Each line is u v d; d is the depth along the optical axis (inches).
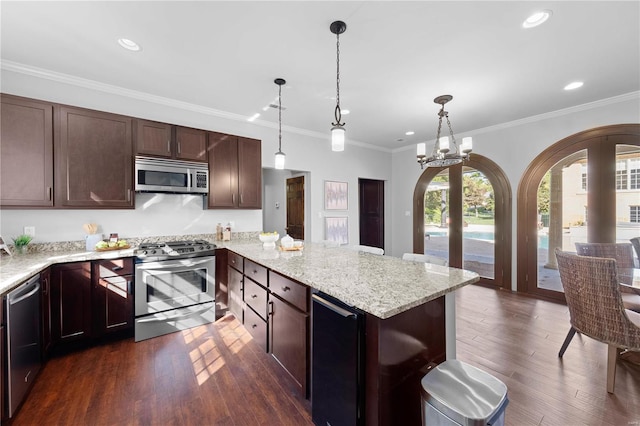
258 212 156.2
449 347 62.2
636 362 83.4
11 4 67.3
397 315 49.6
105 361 85.9
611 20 73.3
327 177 191.8
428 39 82.2
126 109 118.6
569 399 68.6
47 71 101.3
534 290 154.5
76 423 61.2
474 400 42.0
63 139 97.0
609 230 129.3
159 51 88.7
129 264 99.0
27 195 91.4
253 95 122.9
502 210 166.9
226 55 91.1
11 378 61.5
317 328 58.6
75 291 89.9
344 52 89.3
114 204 106.3
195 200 136.7
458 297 148.8
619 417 62.6
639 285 73.0
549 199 149.3
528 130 154.4
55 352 89.0
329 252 99.6
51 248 104.0
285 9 69.9
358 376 48.1
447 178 197.0
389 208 233.6
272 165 163.3
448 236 195.9
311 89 116.0
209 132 128.6
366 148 215.8
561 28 76.9
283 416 63.6
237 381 76.2
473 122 161.3
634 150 122.9
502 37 81.2
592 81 109.5
